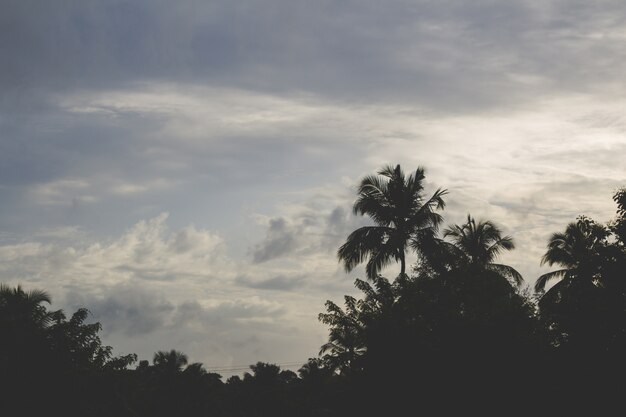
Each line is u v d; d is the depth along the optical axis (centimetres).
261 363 9344
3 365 3872
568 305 2812
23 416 3884
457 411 2897
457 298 3228
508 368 2867
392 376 3028
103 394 4228
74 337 4175
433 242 4366
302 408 7888
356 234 4456
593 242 2898
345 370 4653
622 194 2830
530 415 2823
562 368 2814
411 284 3356
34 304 4184
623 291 2738
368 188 4500
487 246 5378
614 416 2669
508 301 3134
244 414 9162
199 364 8494
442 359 2947
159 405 8100
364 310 4294
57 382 3994
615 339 2717
